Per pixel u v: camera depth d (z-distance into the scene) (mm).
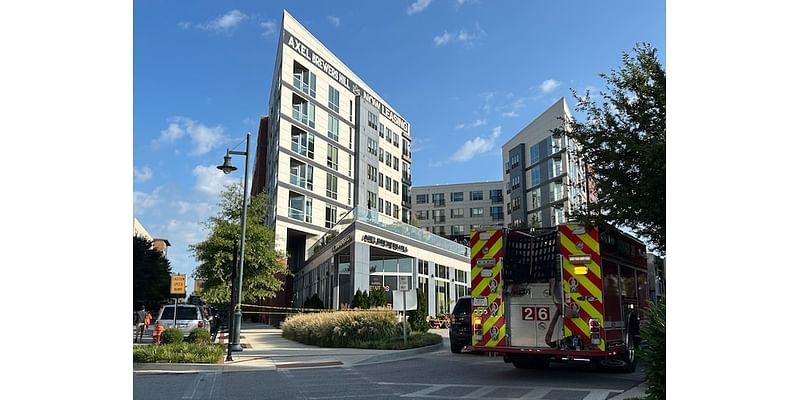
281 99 45156
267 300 45844
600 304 10578
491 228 11734
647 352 6555
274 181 45812
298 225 45094
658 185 10984
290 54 46531
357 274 28547
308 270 43875
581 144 12797
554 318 11180
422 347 18125
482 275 11586
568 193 60344
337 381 11281
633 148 11422
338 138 51906
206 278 29328
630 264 12703
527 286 11500
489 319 11391
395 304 18234
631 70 12430
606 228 11062
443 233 100812
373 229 30328
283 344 21516
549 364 13586
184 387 10516
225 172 19031
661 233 12070
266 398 9250
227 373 12898
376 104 59469
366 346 18844
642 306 13219
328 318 20656
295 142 46281
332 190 49875
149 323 27234
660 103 11641
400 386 10453
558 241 11211
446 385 10492
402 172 64812
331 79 51875
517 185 71188
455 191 102188
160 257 57625
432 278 36688
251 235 29531
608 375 11695
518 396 9133
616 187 11750
